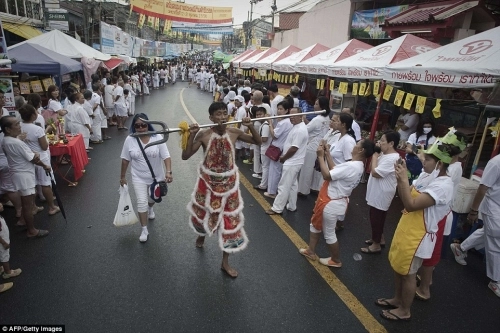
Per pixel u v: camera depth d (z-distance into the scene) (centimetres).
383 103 1109
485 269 475
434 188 318
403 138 820
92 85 1179
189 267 439
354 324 353
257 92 772
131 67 2470
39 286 392
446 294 415
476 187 495
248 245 500
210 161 395
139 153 484
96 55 1412
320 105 656
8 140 456
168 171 498
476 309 389
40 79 1138
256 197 687
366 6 1459
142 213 490
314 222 443
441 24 925
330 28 1644
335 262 451
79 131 925
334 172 409
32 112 527
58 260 444
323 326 348
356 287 414
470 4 918
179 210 611
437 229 336
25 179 471
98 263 440
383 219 481
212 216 401
